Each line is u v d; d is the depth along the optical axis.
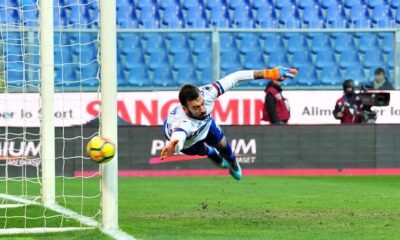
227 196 52.12
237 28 88.44
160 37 90.06
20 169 69.25
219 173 71.88
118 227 35.09
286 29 85.75
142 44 90.00
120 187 59.44
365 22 96.81
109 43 34.38
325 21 96.88
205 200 49.44
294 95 78.19
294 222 37.62
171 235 33.06
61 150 69.75
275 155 72.12
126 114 75.94
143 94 76.12
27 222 37.72
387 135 72.88
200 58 89.69
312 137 72.31
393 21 96.75
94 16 89.38
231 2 96.88
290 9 97.06
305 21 96.75
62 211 42.03
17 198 50.19
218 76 84.06
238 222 37.69
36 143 69.50
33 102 70.69
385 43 91.25
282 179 67.00
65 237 32.94
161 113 76.31
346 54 91.75
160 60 89.88
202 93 33.78
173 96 76.38
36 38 68.75
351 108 74.75
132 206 45.81
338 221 37.88
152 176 70.75
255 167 72.06
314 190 56.31
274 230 34.72
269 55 91.62
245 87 83.75
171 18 96.00
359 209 43.41
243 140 71.94
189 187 59.22
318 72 91.56
